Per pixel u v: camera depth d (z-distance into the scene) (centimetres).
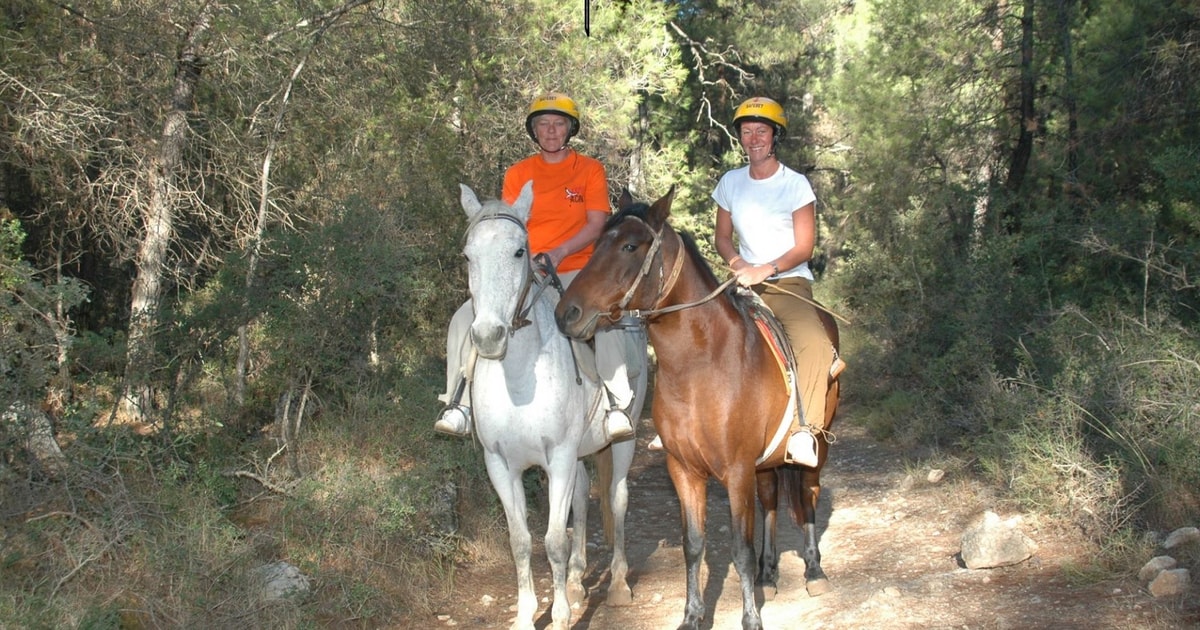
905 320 1310
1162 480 603
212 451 684
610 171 1464
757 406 490
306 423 764
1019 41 1412
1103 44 1121
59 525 499
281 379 753
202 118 1084
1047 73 1370
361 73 1116
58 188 1019
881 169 1552
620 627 568
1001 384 870
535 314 504
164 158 1004
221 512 594
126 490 529
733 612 577
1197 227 874
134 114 990
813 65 2672
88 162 990
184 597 498
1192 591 498
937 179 1587
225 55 1005
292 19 1034
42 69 911
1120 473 634
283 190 1114
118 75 988
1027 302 988
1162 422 646
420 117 1121
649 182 1875
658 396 502
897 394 1148
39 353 533
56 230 1171
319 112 1111
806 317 538
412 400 741
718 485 959
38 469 532
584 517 608
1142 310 817
